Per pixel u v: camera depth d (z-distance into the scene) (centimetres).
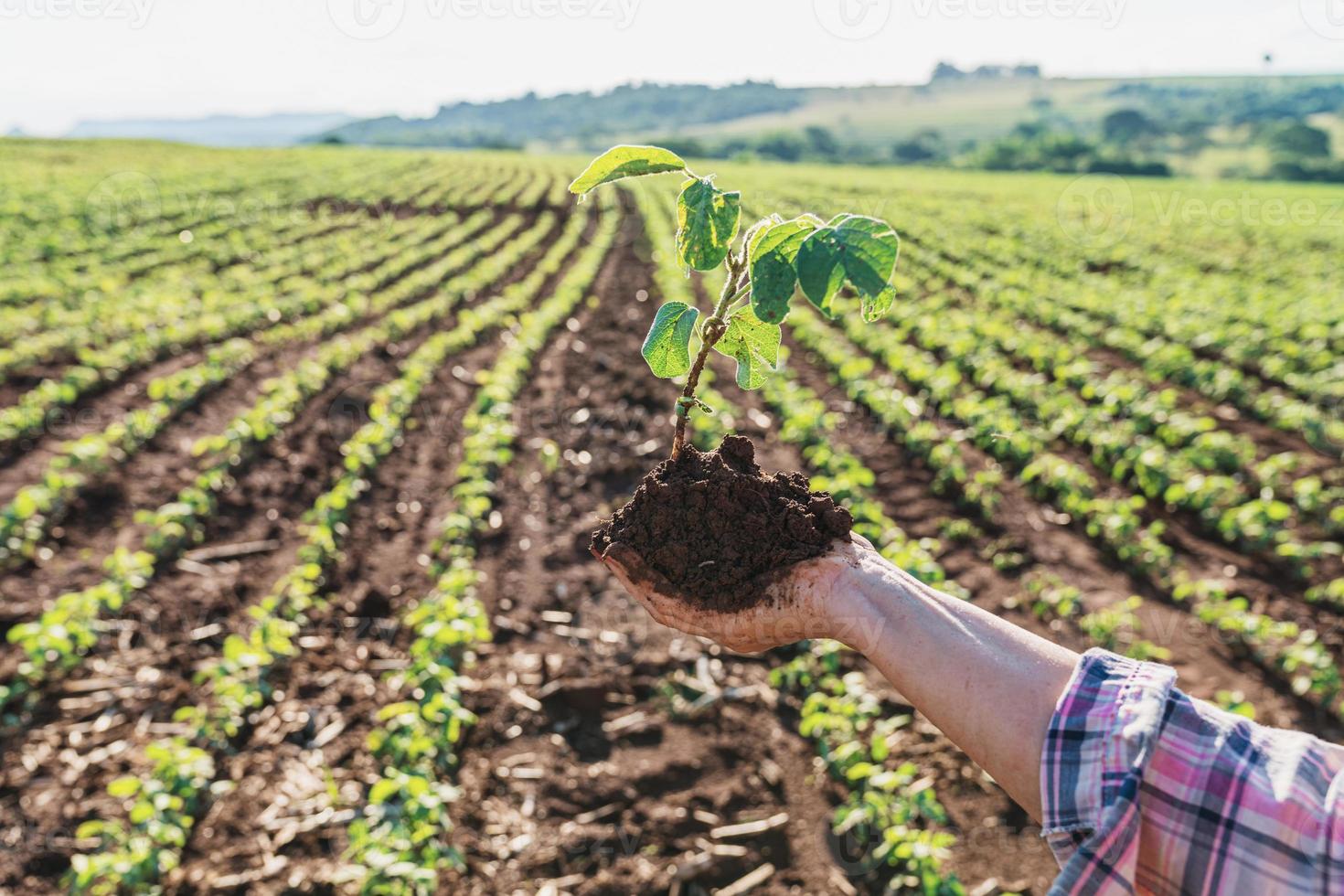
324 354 1071
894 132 13725
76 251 1822
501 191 3316
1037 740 115
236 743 457
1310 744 107
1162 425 902
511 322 1340
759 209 2581
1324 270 2044
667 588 156
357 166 4531
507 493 766
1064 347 1212
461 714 443
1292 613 618
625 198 3195
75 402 932
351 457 751
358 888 373
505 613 584
